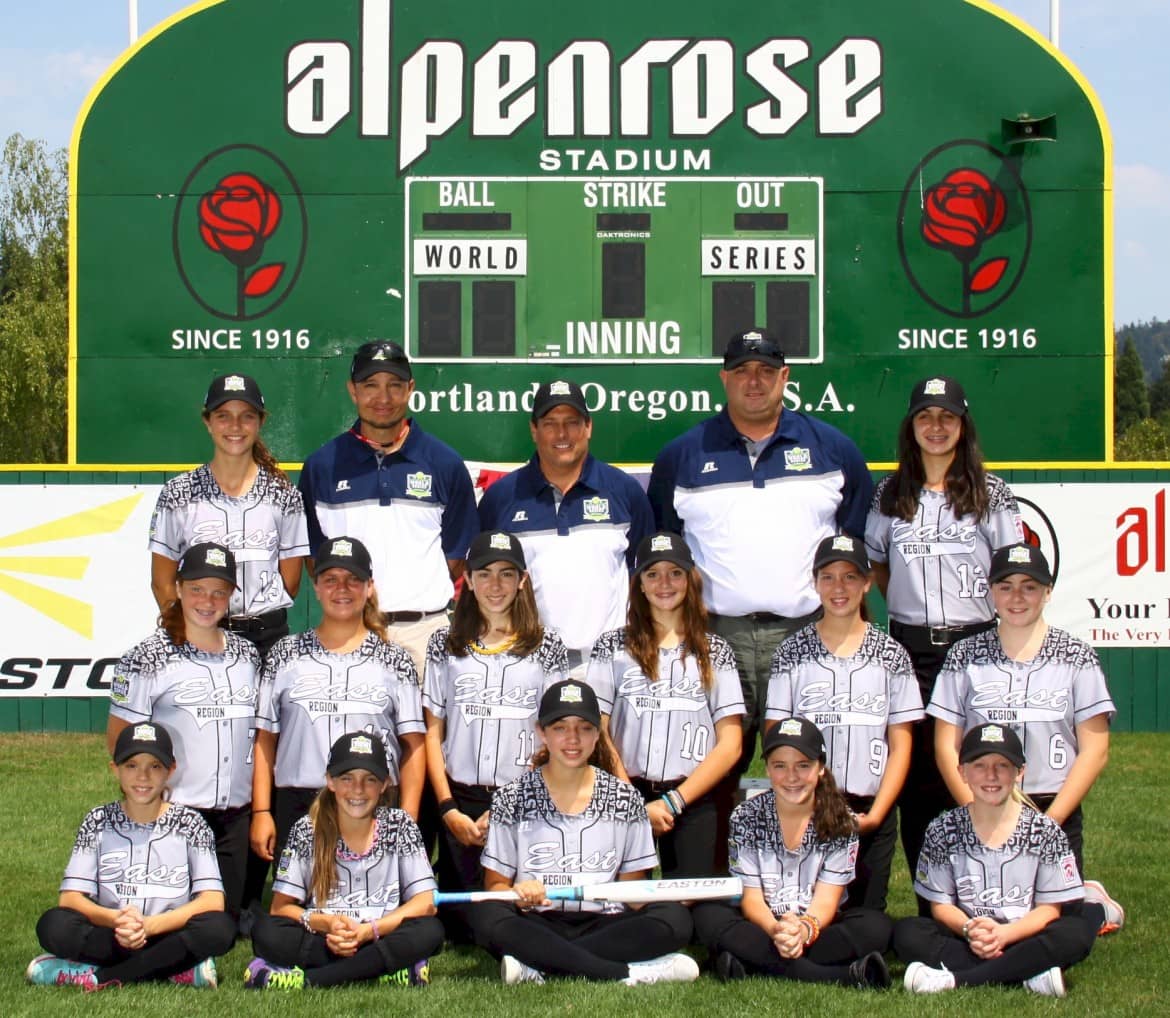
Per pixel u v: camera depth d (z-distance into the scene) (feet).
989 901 15.23
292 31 29.09
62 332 79.15
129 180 29.07
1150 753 28.89
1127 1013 13.99
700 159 28.99
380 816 15.57
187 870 15.53
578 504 18.24
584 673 17.34
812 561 17.87
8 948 16.52
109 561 29.45
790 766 15.31
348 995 14.58
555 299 28.89
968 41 29.07
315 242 29.01
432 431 28.89
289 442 29.12
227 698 16.58
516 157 28.99
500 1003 14.29
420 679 17.63
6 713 29.68
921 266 29.01
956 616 17.17
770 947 15.26
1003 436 29.25
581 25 29.04
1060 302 29.09
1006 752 14.84
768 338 17.88
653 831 16.48
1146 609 29.48
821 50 29.04
